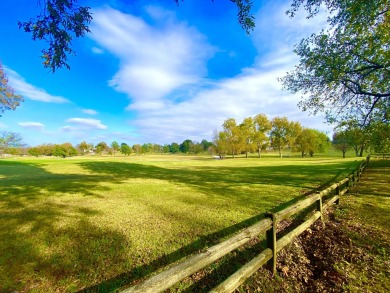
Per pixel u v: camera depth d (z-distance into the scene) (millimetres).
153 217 5945
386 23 7738
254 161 38312
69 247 4137
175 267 2277
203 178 14734
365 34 8352
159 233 4844
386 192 8445
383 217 5570
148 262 3670
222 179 13930
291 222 5469
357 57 8641
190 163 35312
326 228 5070
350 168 18406
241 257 3844
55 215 6086
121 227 5191
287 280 3312
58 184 11953
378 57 8375
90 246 4188
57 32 3176
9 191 9781
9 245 4184
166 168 24562
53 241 4383
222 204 7297
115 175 17281
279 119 53625
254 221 5578
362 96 9672
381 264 3525
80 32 3340
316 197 5152
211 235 4742
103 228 5113
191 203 7457
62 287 3018
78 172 20141
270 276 3359
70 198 8328
